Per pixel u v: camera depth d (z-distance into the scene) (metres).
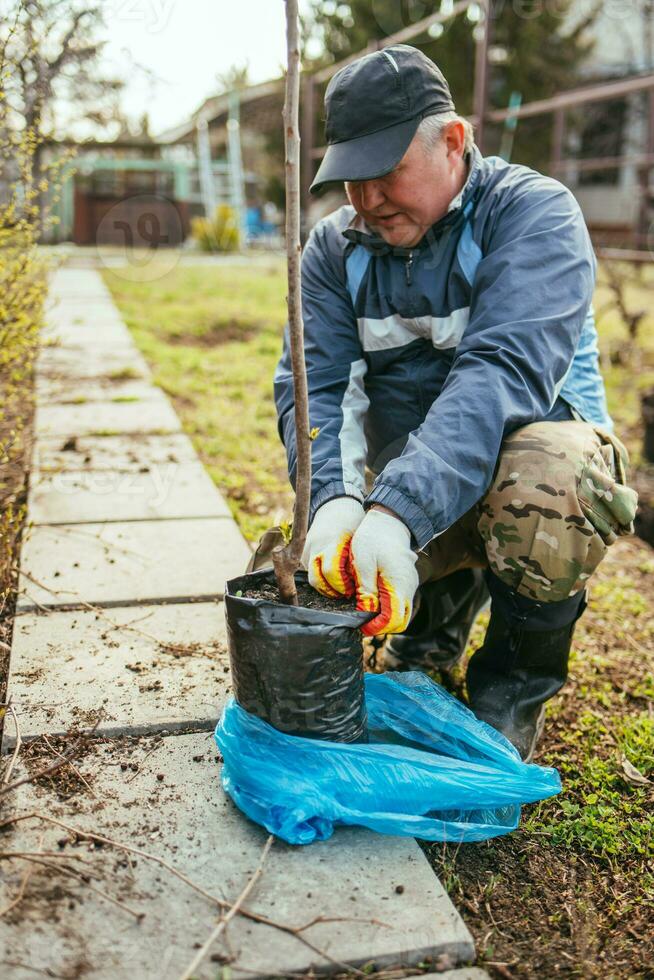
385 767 1.63
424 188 1.81
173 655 2.25
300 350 1.43
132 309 8.55
